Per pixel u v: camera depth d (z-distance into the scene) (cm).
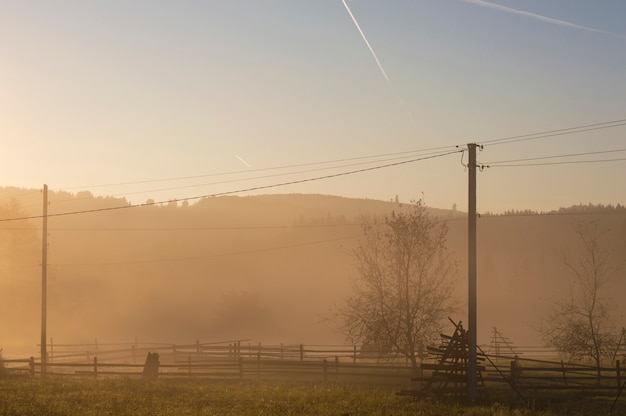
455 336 3181
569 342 4425
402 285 4078
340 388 3431
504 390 3372
